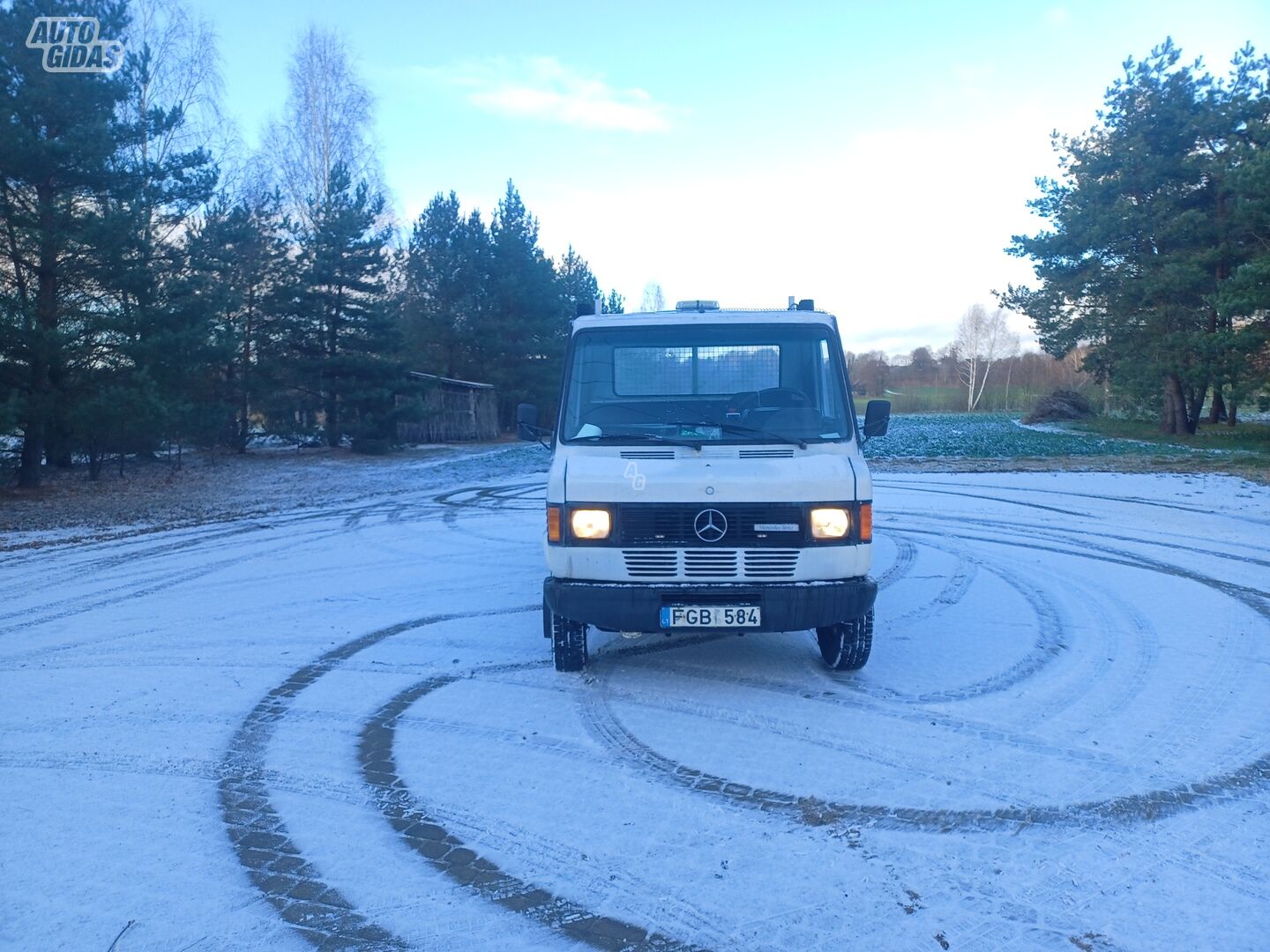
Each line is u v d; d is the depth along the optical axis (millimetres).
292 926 3229
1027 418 47781
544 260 42531
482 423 41031
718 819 4000
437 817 4070
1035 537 11812
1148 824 3902
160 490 19859
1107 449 27078
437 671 6332
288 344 30391
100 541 12992
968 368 96000
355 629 7578
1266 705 5391
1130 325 30734
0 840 3891
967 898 3338
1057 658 6391
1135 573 9414
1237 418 45094
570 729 5137
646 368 6020
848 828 3896
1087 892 3369
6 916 3291
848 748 4781
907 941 3076
